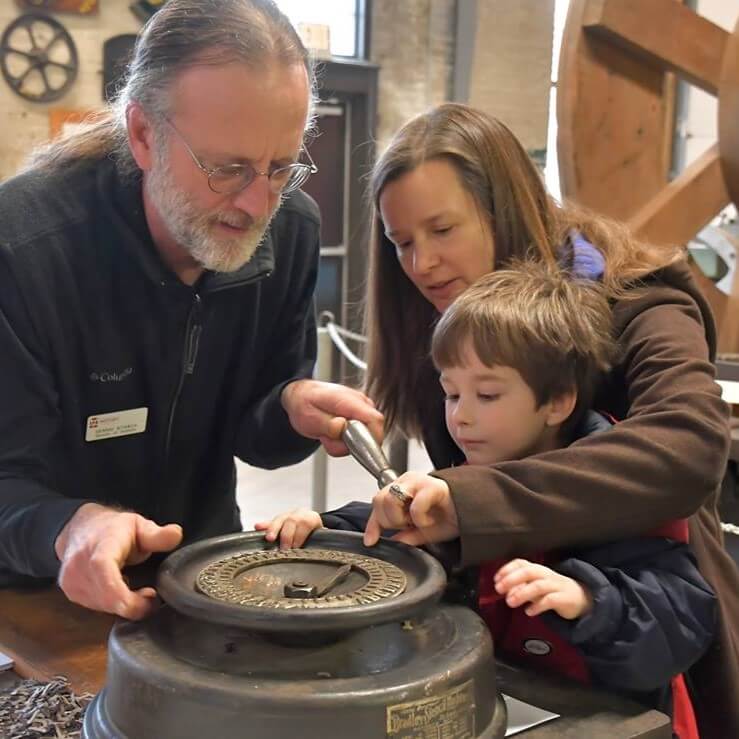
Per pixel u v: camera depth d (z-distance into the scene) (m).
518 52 6.05
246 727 0.70
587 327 1.09
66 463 1.39
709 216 2.44
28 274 1.25
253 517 3.89
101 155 1.35
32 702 1.03
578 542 0.95
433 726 0.72
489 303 1.08
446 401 1.16
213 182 1.15
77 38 4.63
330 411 1.30
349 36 5.59
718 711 1.06
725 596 1.12
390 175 1.22
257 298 1.49
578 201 2.20
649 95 2.30
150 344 1.39
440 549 0.96
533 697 0.90
